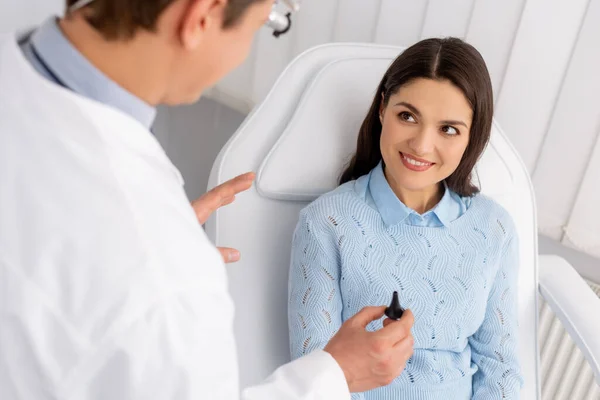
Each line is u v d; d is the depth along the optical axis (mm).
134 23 547
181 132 2070
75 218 534
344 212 1142
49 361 534
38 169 541
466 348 1201
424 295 1128
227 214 1200
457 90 1062
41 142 543
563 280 1321
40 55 579
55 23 586
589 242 1476
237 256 934
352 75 1281
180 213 583
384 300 1116
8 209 538
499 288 1208
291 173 1229
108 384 543
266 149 1234
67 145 542
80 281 529
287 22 800
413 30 1559
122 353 529
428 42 1086
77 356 532
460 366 1165
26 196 538
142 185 562
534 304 1330
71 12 574
